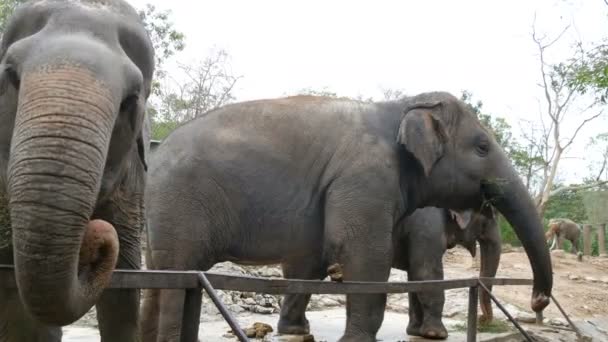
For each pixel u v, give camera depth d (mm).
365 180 6816
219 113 6867
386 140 7172
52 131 2236
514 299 13320
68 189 2205
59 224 2186
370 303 6773
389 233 6895
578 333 9047
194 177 6441
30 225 2166
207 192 6461
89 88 2381
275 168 6719
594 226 28438
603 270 19625
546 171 24969
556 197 32906
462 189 7566
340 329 8797
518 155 26484
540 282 7922
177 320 5977
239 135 6719
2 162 2783
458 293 12367
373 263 6727
